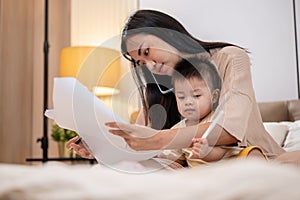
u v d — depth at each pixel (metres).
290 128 2.12
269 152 1.27
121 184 0.16
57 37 3.50
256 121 1.26
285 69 2.78
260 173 0.16
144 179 0.17
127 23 1.03
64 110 0.88
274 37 2.81
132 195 0.15
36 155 3.42
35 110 3.45
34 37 3.49
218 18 2.96
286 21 2.79
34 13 3.51
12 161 3.36
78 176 0.17
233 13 2.92
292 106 2.46
